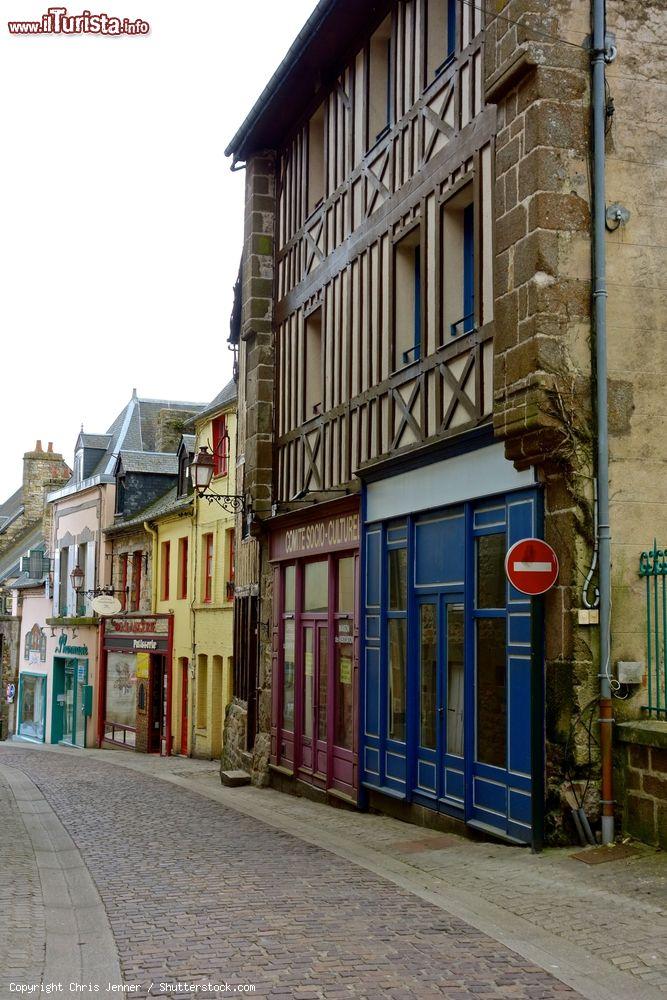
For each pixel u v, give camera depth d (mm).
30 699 42156
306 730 16031
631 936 6609
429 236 12250
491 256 10727
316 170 16969
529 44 9547
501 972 6023
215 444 26547
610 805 8984
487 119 10797
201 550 27219
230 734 19891
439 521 11672
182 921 7270
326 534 15320
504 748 10039
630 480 9438
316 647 15625
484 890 8086
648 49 9883
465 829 10664
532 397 9336
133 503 34219
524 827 9445
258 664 18234
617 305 9586
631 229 9688
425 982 5848
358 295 14477
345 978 5922
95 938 6887
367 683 13531
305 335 16859
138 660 31078
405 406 12719
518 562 9086
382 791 12734
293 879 8820
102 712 33719
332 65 15859
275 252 18703
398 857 9914
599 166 9523
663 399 9625
